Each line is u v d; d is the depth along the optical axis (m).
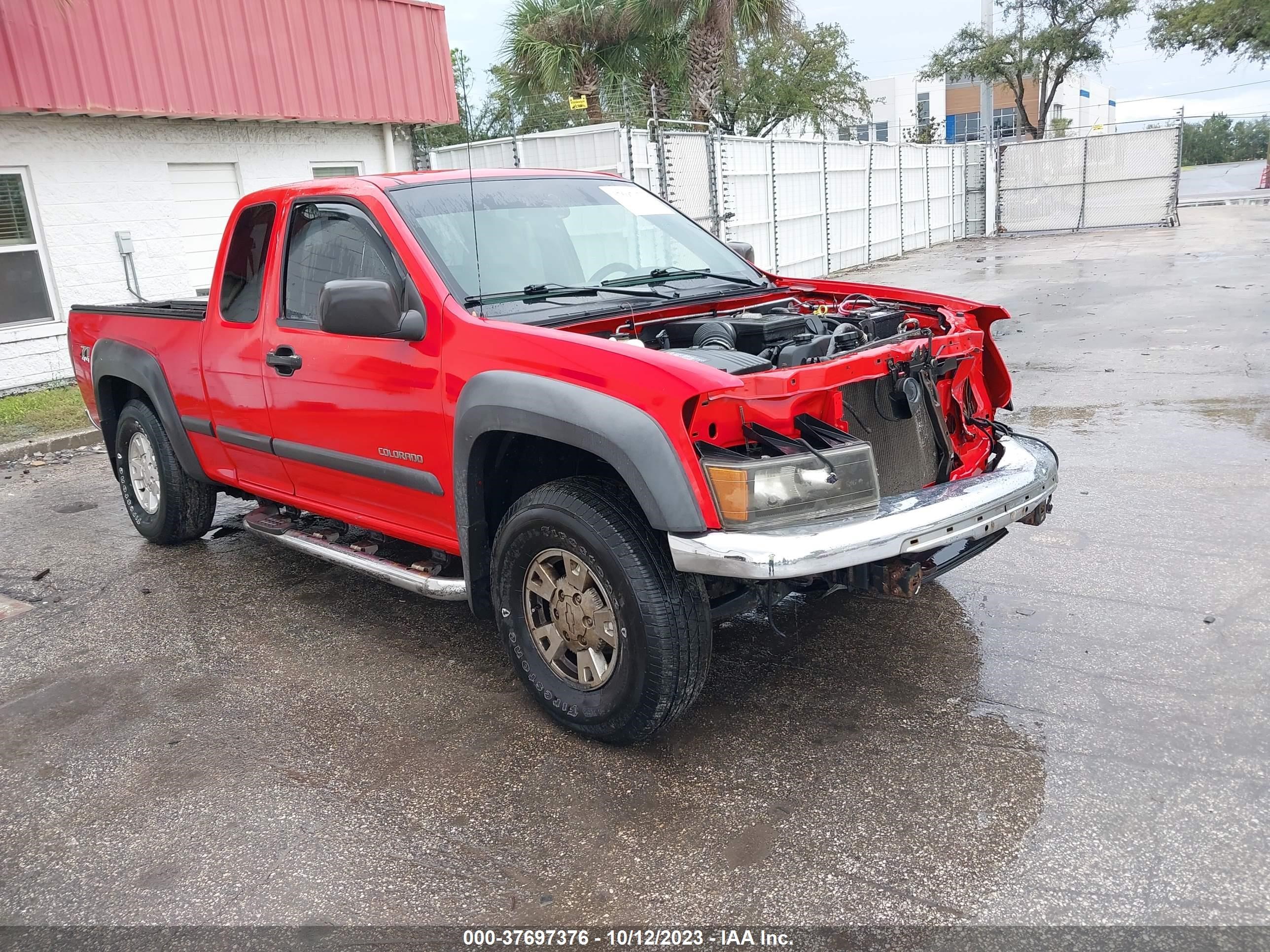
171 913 2.61
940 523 2.96
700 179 15.20
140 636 4.48
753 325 3.46
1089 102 70.94
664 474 2.84
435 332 3.51
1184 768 2.97
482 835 2.87
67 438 8.47
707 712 3.50
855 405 3.19
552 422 3.06
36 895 2.72
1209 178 55.53
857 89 34.84
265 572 5.26
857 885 2.56
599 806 2.98
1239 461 5.93
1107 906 2.42
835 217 20.19
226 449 4.88
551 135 13.70
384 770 3.26
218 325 4.66
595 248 4.27
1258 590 4.16
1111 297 13.35
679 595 3.01
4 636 4.55
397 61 13.35
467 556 3.53
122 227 11.10
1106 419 7.15
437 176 4.15
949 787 2.96
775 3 18.00
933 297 4.23
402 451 3.74
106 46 10.21
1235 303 11.95
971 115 61.94
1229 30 31.67
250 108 11.59
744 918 2.47
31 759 3.46
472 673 3.94
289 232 4.29
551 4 18.03
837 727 3.35
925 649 3.87
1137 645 3.77
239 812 3.06
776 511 2.81
